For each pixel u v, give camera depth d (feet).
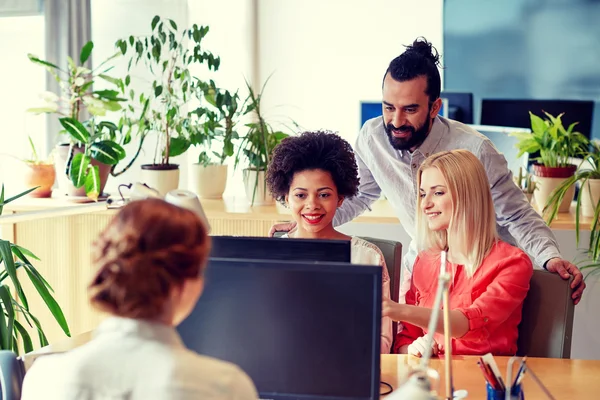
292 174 7.99
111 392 3.83
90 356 3.92
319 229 8.02
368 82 18.83
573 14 18.33
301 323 5.39
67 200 12.34
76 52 15.56
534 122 12.34
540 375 7.02
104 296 3.90
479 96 18.92
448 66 18.93
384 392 6.57
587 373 7.07
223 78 18.61
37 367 4.11
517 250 7.91
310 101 18.99
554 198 11.70
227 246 6.46
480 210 7.90
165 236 3.98
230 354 5.47
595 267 11.27
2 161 16.47
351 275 5.30
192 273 4.03
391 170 10.11
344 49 18.79
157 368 3.83
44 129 16.49
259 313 5.43
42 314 12.46
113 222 4.09
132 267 3.86
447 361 5.56
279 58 18.95
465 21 18.69
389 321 7.87
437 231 8.27
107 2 16.79
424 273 8.39
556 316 7.90
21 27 16.42
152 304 3.90
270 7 18.85
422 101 9.27
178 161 17.17
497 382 5.80
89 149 12.05
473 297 7.89
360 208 10.66
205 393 3.81
